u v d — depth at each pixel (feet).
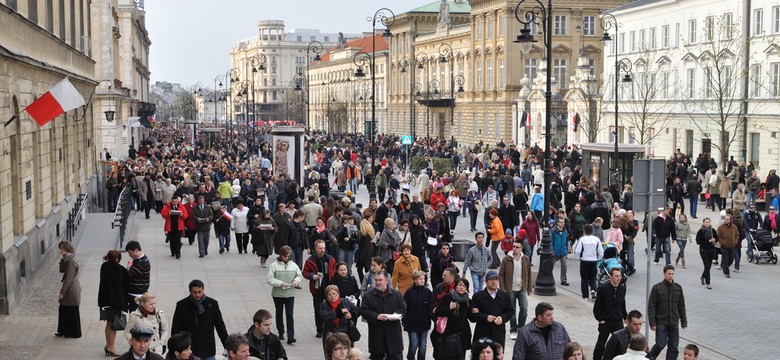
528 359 60.80
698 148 288.92
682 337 93.45
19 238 104.88
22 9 108.99
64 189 155.74
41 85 121.70
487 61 451.12
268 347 57.62
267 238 128.57
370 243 110.11
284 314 97.91
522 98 386.11
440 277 94.17
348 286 77.30
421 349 74.28
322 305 70.85
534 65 424.46
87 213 185.78
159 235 163.12
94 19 283.79
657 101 312.09
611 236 122.11
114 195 196.85
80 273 120.26
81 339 83.20
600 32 422.82
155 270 126.41
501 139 431.84
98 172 226.38
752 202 184.96
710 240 118.32
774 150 249.75
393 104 604.90
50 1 135.33
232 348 50.16
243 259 137.18
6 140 97.25
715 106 275.59
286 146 211.00
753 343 90.94
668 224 132.26
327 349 52.60
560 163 268.41
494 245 127.54
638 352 58.44
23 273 103.86
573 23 419.95
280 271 83.97
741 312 105.19
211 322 63.31
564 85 422.00
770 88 253.44
